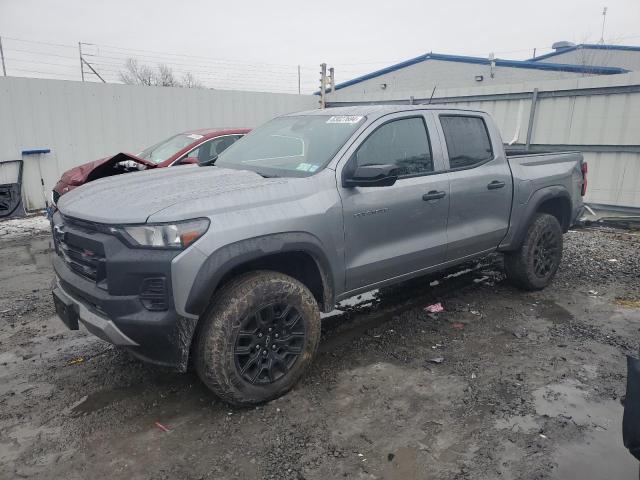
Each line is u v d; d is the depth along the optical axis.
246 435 2.93
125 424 3.05
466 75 22.55
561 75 19.70
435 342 4.14
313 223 3.29
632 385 2.11
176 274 2.76
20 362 3.85
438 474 2.59
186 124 12.19
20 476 2.61
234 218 2.97
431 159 4.19
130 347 2.96
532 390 3.38
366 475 2.59
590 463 2.66
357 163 3.65
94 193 3.41
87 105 10.84
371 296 5.24
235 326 2.98
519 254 5.12
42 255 7.03
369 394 3.35
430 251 4.13
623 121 9.19
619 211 9.45
